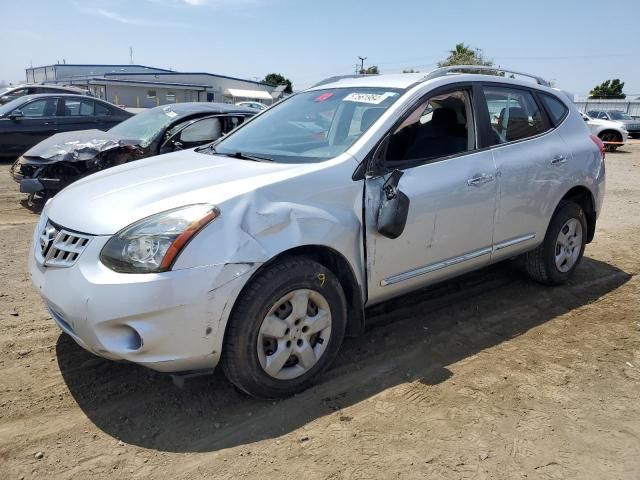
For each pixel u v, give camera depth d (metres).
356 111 3.73
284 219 2.94
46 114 11.83
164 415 2.98
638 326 4.18
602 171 4.99
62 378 3.30
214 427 2.88
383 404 3.10
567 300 4.67
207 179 3.15
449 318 4.27
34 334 3.84
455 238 3.80
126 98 47.03
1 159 12.10
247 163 3.44
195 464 2.61
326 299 3.16
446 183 3.65
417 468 2.59
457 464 2.62
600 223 7.74
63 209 3.11
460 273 4.05
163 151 7.80
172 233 2.68
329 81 4.71
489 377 3.40
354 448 2.72
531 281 5.07
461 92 3.99
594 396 3.23
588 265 5.66
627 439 2.84
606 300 4.70
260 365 2.95
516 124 4.34
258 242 2.83
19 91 15.79
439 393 3.22
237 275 2.76
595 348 3.82
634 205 9.27
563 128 4.72
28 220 7.22
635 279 5.25
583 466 2.63
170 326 2.66
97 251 2.74
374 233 3.34
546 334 4.03
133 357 2.70
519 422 2.96
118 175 3.49
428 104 3.76
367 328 4.08
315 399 3.14
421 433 2.85
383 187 3.34
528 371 3.49
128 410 3.01
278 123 4.13
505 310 4.44
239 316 2.84
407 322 4.19
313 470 2.57
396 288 3.58
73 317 2.73
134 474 2.54
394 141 3.54
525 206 4.26
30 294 4.58
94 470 2.55
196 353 2.75
